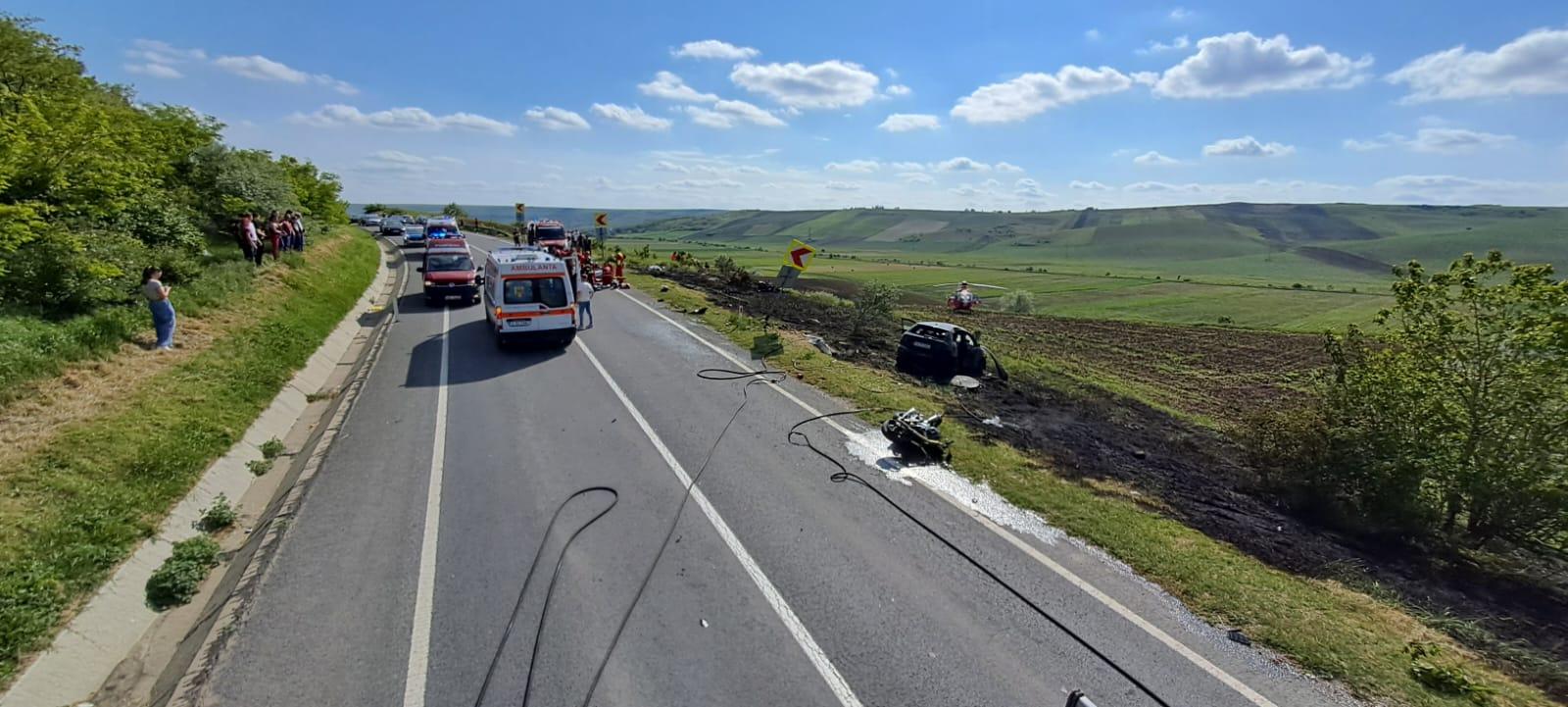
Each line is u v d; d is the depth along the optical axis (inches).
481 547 271.7
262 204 938.7
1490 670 219.5
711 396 487.5
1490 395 352.2
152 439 313.0
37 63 688.4
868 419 447.8
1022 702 196.2
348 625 220.2
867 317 885.8
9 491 250.1
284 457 371.2
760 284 1146.7
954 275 3540.8
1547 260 5364.2
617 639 217.2
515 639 215.5
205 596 240.5
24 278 407.8
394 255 1417.3
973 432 433.7
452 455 368.5
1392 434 368.8
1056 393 666.2
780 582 253.3
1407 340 387.5
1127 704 197.0
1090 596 249.9
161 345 425.7
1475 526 360.2
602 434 406.6
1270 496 395.2
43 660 190.9
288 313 598.9
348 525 287.3
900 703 194.1
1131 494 360.2
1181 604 247.0
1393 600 268.5
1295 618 239.1
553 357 591.8
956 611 238.8
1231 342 1342.3
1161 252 6796.3
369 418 426.9
